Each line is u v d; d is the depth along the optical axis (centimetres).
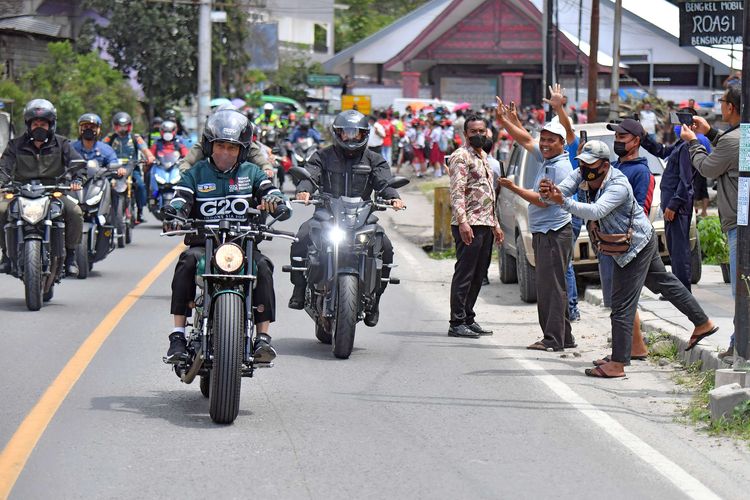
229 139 941
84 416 946
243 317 918
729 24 1623
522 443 884
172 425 921
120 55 5666
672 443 895
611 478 795
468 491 761
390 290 1780
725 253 1958
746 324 995
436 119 4697
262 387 1073
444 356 1248
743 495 762
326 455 841
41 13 5656
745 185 994
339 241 1195
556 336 1284
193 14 5691
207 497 739
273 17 10062
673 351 1234
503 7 6619
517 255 1706
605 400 1041
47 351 1220
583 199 1215
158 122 2566
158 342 1280
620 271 1137
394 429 923
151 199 2634
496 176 1888
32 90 4894
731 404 941
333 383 1096
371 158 1264
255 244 959
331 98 8256
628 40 6169
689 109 1516
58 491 750
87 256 1794
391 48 7450
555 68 3384
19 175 1520
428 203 3553
